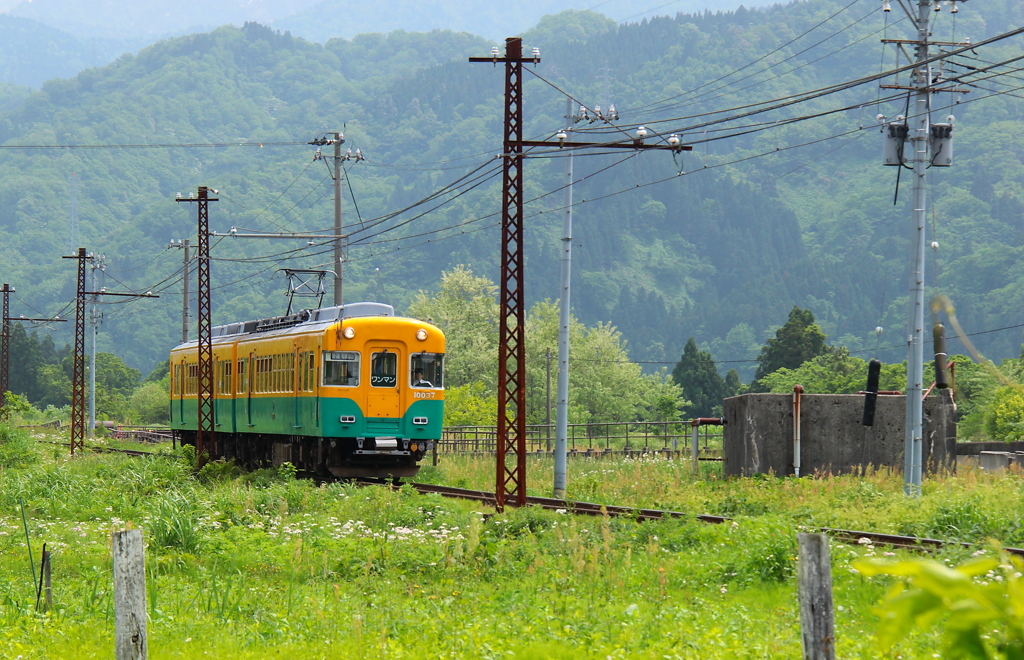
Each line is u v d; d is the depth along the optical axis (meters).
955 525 62.28
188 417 146.38
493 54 83.94
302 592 50.28
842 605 44.97
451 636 39.12
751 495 83.75
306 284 142.00
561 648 37.06
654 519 71.00
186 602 47.41
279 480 104.56
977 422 188.12
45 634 40.25
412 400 102.56
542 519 69.31
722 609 45.00
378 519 73.69
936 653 33.59
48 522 81.50
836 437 103.06
